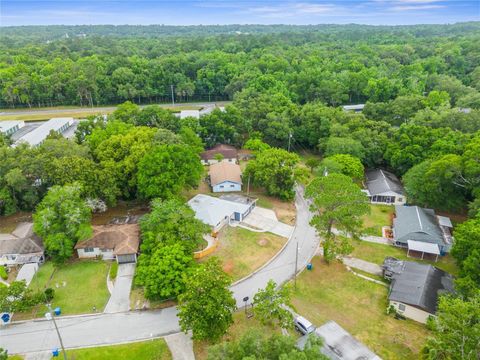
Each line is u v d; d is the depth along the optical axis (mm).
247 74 115125
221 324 29922
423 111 75625
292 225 52031
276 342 24344
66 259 42688
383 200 58750
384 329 33625
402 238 46219
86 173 48812
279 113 82312
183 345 31578
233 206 52906
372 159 68125
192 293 30234
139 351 30953
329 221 41781
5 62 127875
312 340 25016
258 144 71625
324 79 111812
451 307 26344
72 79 110250
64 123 87312
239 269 42031
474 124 68062
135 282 36906
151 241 39594
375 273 41594
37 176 50625
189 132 69000
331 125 74688
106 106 114000
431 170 50500
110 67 121312
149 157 49906
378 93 109125
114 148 55469
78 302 36594
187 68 128125
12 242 43000
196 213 50062
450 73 134125
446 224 49594
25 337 32469
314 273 41562
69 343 31812
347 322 34438
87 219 44875
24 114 103812
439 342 26125
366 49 161125
